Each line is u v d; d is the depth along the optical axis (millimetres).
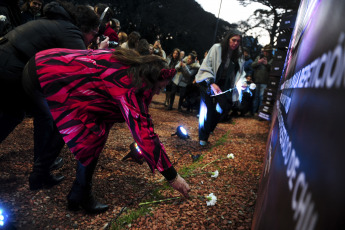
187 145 4031
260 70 8023
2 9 2863
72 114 1614
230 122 6852
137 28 23969
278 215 598
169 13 27109
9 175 2404
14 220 1825
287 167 629
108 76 1530
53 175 2385
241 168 3137
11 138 3295
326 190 360
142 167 2967
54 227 1813
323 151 394
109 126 1833
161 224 1892
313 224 379
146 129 1559
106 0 21406
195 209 2119
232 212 2084
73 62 1577
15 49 1746
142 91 1545
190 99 7656
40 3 3791
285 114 1024
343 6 466
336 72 410
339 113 360
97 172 2701
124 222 1905
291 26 5602
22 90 1793
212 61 3783
